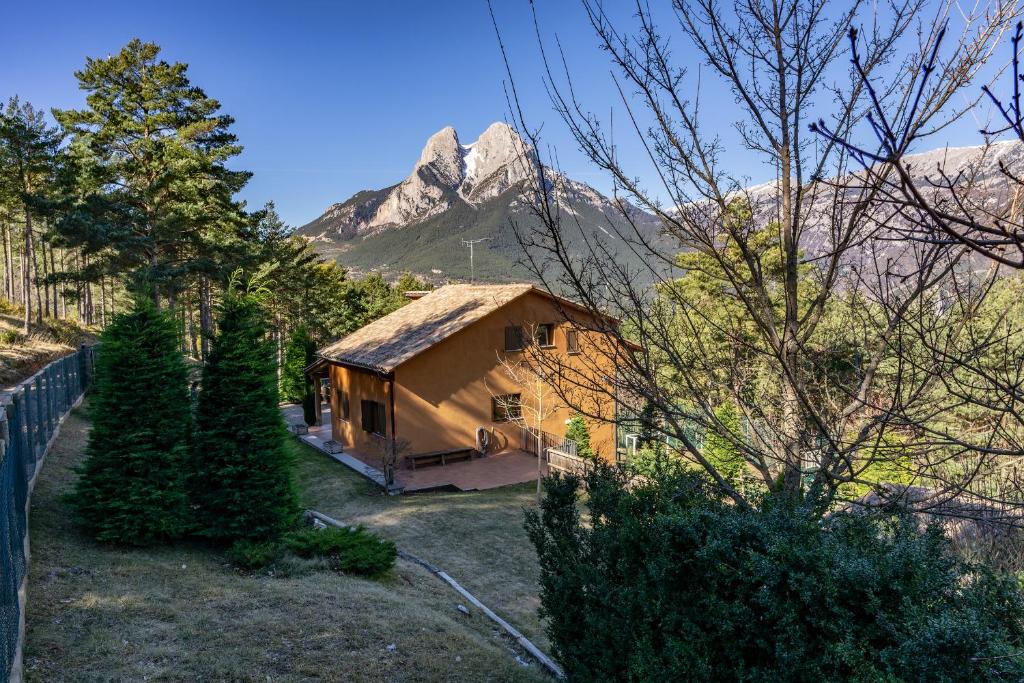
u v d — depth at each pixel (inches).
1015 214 118.7
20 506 325.4
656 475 238.4
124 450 394.6
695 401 188.4
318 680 264.2
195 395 468.4
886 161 66.7
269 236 1628.9
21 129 1182.9
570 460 781.9
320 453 942.4
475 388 888.9
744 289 180.9
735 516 185.2
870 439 163.9
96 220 1019.3
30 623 271.9
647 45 161.5
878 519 183.3
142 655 263.6
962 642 131.4
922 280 141.8
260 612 321.7
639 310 166.9
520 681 292.2
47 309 1545.3
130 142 1171.9
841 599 158.7
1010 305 151.4
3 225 1518.2
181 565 381.4
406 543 543.8
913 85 140.3
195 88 1248.8
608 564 230.2
